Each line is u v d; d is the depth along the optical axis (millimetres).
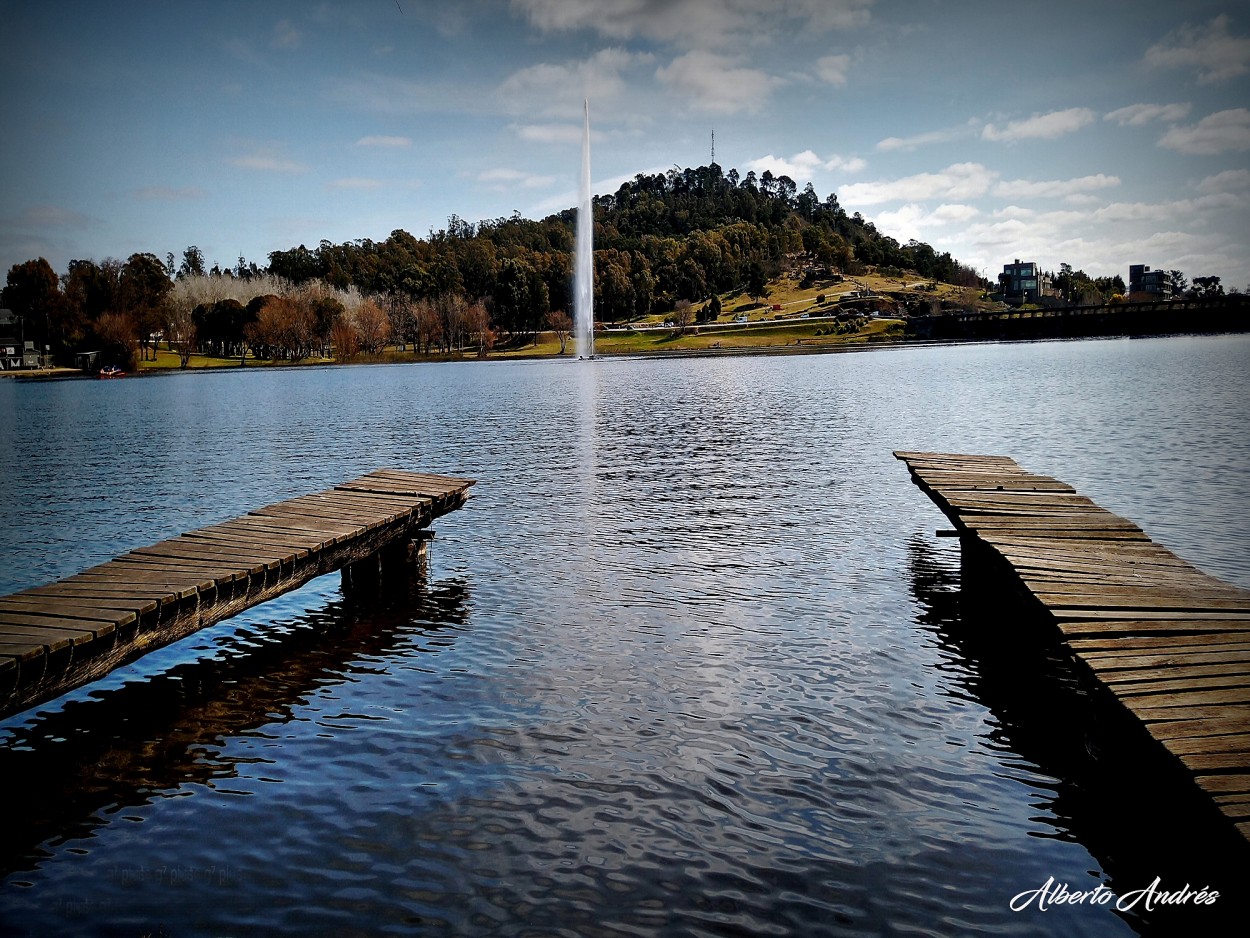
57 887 8648
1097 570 14273
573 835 9336
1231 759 8164
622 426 53438
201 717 12672
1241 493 27406
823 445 42312
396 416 63906
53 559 23266
